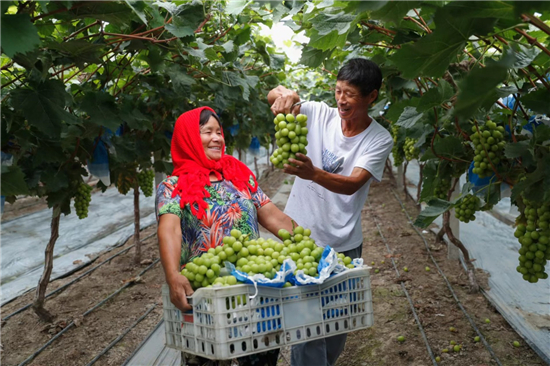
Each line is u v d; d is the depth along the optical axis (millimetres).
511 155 2855
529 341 4418
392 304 5469
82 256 7836
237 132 8992
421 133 3988
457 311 5195
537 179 2611
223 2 3734
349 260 2715
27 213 10656
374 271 6680
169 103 5277
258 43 5516
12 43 1878
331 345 3441
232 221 2773
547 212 2717
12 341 4820
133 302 5766
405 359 4270
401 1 1789
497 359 4156
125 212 11016
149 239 8695
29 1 2453
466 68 3525
